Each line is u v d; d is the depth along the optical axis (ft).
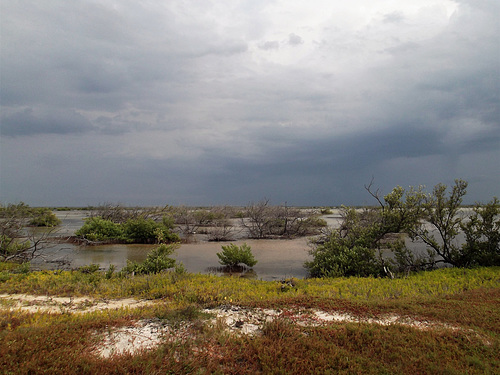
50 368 15.53
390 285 39.91
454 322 24.64
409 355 19.33
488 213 54.90
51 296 35.06
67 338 19.19
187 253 74.33
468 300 30.35
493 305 28.14
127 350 18.81
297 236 104.68
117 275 45.98
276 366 17.80
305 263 56.54
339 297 32.71
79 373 15.81
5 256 60.80
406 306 27.86
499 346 20.40
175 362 17.44
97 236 88.12
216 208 154.10
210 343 19.92
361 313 26.63
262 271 57.00
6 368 15.21
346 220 71.36
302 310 26.96
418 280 42.88
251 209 113.19
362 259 52.90
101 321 22.56
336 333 21.85
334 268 51.08
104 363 16.60
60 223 139.03
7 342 17.37
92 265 50.52
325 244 58.44
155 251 55.36
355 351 19.93
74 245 85.61
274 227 109.81
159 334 21.26
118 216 121.49
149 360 17.25
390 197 58.13
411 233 58.95
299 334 21.59
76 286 39.04
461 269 50.29
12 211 74.38
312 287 38.83
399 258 55.16
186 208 133.59
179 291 35.45
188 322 23.29
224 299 30.78
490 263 52.60
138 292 38.01
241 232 113.09
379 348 20.08
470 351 19.99
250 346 19.81
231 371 17.25
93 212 125.59
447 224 57.36
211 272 56.13
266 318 24.91
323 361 18.37
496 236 54.44
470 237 56.03
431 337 21.52
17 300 32.65
